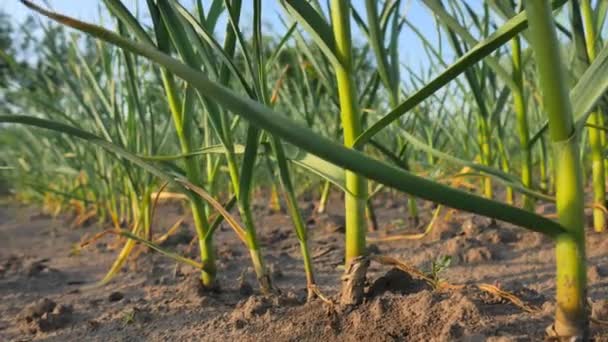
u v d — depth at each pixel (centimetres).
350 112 49
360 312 49
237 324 53
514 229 86
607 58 36
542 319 45
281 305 55
